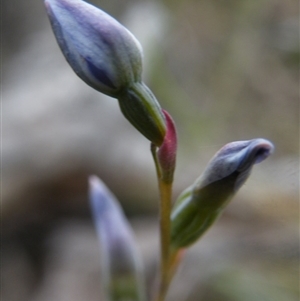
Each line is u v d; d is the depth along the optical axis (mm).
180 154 292
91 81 92
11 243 246
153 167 256
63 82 317
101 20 91
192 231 101
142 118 93
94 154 255
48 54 387
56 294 219
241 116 345
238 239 225
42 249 244
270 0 354
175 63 371
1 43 494
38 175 251
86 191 252
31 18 504
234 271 216
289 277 213
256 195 216
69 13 91
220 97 350
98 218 117
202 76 364
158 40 362
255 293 212
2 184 247
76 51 91
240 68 355
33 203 249
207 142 319
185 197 100
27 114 280
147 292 212
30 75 355
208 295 214
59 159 254
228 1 365
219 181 96
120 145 260
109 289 116
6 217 246
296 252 214
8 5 509
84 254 231
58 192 252
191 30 377
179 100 335
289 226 218
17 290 233
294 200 209
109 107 281
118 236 116
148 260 220
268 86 349
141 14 388
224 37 365
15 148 258
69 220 250
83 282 221
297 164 113
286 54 350
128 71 92
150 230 237
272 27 354
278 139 335
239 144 94
